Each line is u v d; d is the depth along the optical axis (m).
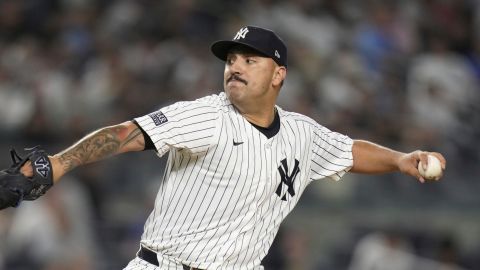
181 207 15.47
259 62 15.67
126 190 35.22
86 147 14.01
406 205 38.00
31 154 13.66
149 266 15.73
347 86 42.78
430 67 46.06
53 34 43.75
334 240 37.00
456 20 50.56
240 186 15.35
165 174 15.92
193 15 44.38
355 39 45.97
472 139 42.97
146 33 43.41
